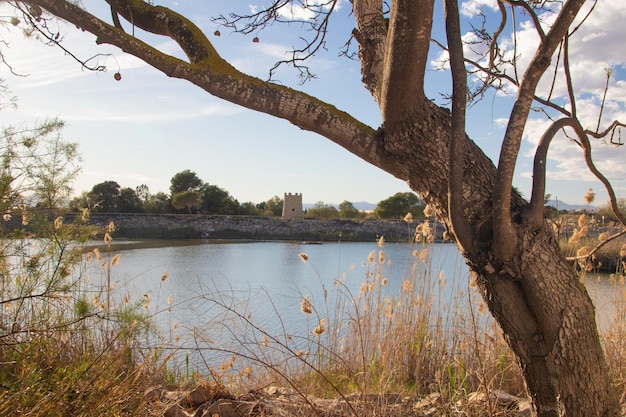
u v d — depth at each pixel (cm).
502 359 444
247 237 5653
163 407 307
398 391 431
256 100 237
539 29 217
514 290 231
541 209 225
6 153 344
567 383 230
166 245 4394
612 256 1013
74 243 373
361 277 1984
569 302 227
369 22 271
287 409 326
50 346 310
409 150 235
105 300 480
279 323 955
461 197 223
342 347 490
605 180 262
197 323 571
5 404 240
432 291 557
